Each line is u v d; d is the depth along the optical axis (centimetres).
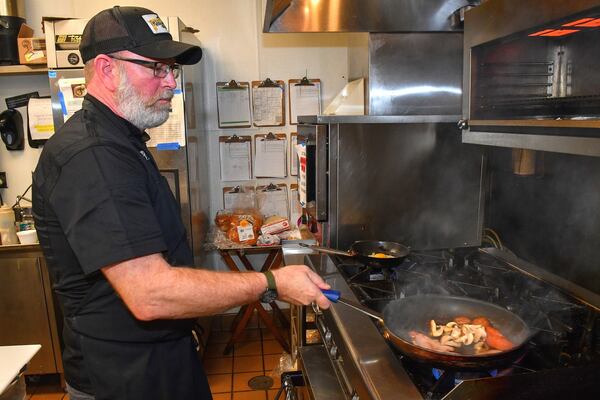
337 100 263
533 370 104
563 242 156
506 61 133
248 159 310
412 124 189
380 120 185
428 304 128
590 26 109
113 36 108
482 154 194
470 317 124
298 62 304
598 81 118
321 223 196
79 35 239
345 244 194
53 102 243
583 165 145
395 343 105
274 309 311
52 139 109
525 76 135
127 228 98
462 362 95
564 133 98
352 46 267
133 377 116
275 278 112
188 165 251
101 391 117
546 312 129
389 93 224
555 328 119
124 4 290
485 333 112
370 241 181
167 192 122
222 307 106
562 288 144
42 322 254
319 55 304
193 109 267
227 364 273
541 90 137
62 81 241
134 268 98
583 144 92
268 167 310
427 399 93
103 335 114
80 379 121
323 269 166
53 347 256
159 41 111
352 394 112
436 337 115
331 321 131
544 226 165
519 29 109
